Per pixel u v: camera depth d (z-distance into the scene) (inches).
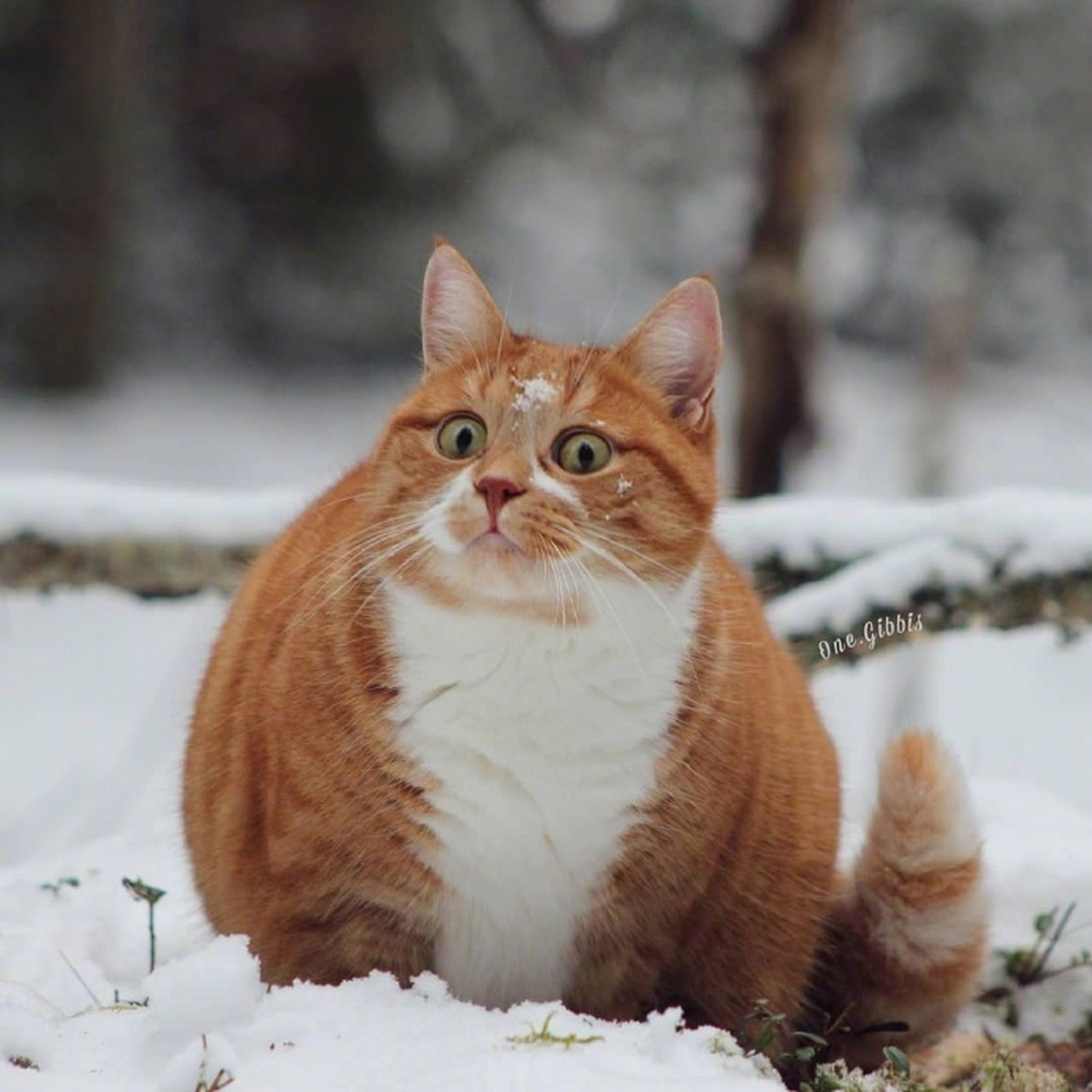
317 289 1470.2
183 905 308.7
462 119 1465.3
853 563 409.4
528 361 254.1
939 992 284.2
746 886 261.4
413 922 246.2
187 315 1471.5
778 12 592.1
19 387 1395.2
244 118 1454.2
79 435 1307.8
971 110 1646.2
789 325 597.6
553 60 1515.7
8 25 1392.7
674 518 249.0
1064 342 1665.8
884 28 1636.3
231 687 268.8
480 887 243.6
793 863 269.7
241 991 211.5
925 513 412.5
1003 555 390.0
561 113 1504.7
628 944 251.4
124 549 419.8
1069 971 308.7
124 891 315.0
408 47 1438.2
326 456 1315.2
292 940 248.1
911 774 274.7
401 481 251.6
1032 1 1640.0
